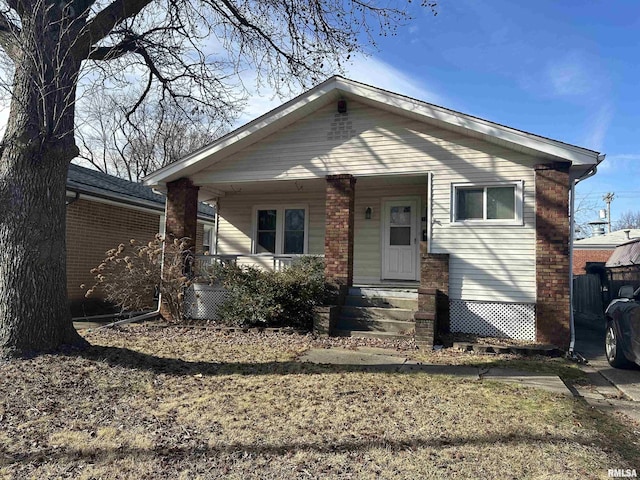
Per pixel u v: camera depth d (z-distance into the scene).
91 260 13.24
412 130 9.43
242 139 10.32
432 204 9.21
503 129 8.39
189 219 11.17
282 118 9.98
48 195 6.12
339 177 9.88
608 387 6.08
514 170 8.75
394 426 4.19
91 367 5.72
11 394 4.75
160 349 7.38
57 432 3.98
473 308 8.84
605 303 14.34
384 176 9.77
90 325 10.50
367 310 9.26
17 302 5.88
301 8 8.64
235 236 13.36
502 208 8.85
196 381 5.58
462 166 9.06
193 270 11.00
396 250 11.84
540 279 8.38
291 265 10.41
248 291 9.66
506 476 3.28
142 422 4.24
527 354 7.71
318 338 8.62
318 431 4.05
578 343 9.59
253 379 5.71
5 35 6.23
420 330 8.09
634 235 25.61
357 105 9.86
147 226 15.76
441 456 3.59
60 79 6.11
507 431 4.12
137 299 10.77
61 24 6.02
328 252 9.84
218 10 8.91
